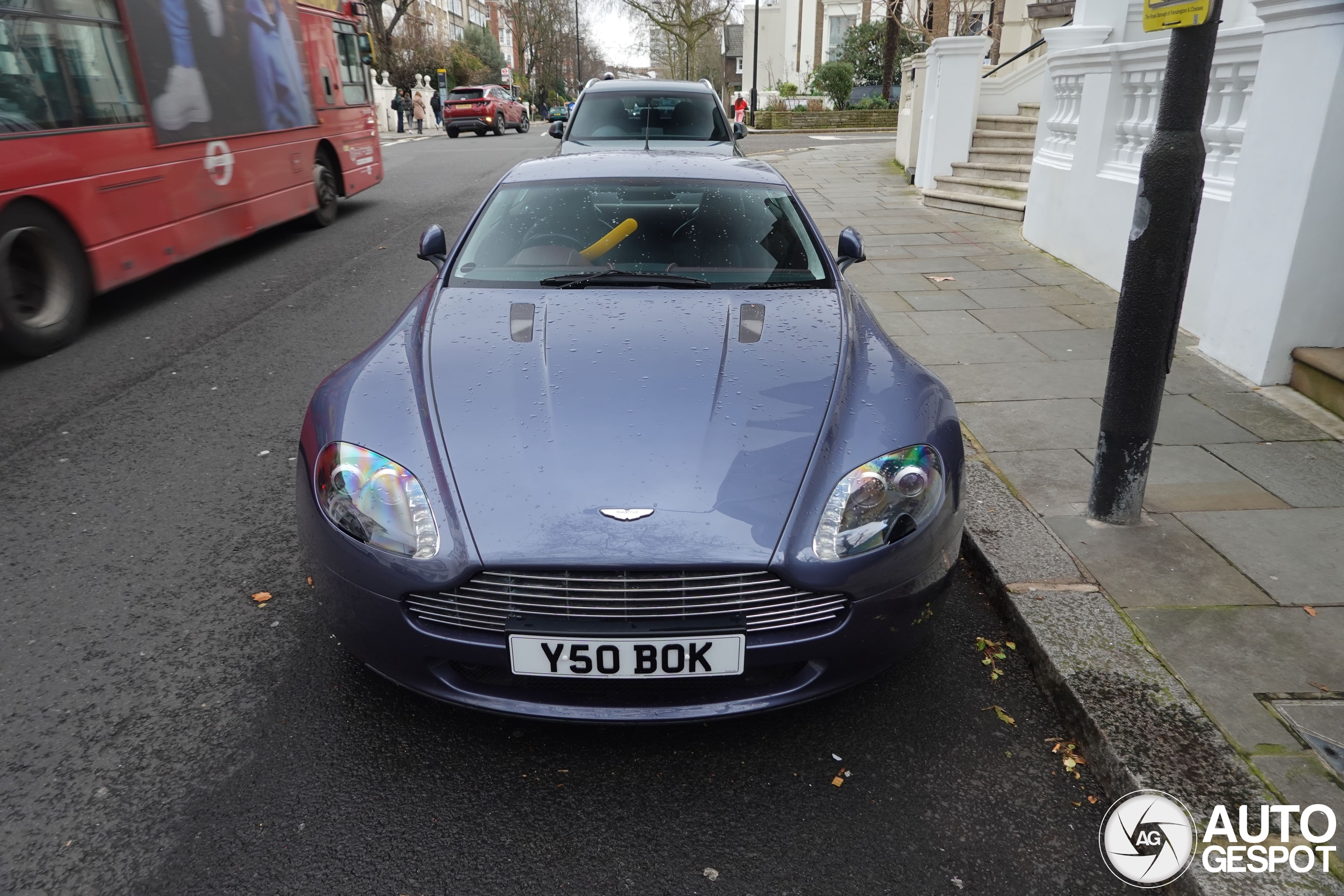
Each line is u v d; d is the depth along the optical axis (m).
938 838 2.10
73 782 2.24
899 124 15.38
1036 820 2.16
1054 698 2.53
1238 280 4.91
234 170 8.02
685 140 8.79
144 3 6.73
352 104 11.15
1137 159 6.68
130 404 4.83
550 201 3.69
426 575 2.15
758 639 2.19
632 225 3.54
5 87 5.42
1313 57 4.32
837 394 2.55
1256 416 4.37
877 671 2.38
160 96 6.91
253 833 2.09
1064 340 5.60
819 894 1.94
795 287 3.29
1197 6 2.71
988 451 4.01
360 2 11.55
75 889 1.94
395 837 2.08
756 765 2.32
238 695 2.57
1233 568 3.04
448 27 78.56
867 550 2.21
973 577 3.17
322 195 10.23
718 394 2.52
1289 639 2.67
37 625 2.90
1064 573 3.00
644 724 2.22
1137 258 3.04
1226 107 5.47
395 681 2.34
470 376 2.61
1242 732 2.29
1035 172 8.44
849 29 30.75
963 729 2.46
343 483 2.30
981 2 16.66
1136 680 2.47
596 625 2.14
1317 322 4.61
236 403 4.83
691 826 2.12
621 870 2.00
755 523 2.16
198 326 6.27
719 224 3.56
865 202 11.38
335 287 7.38
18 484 3.90
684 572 2.12
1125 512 3.31
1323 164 4.35
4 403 4.87
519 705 2.23
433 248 3.74
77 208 5.95
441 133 34.75
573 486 2.21
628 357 2.71
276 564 3.28
